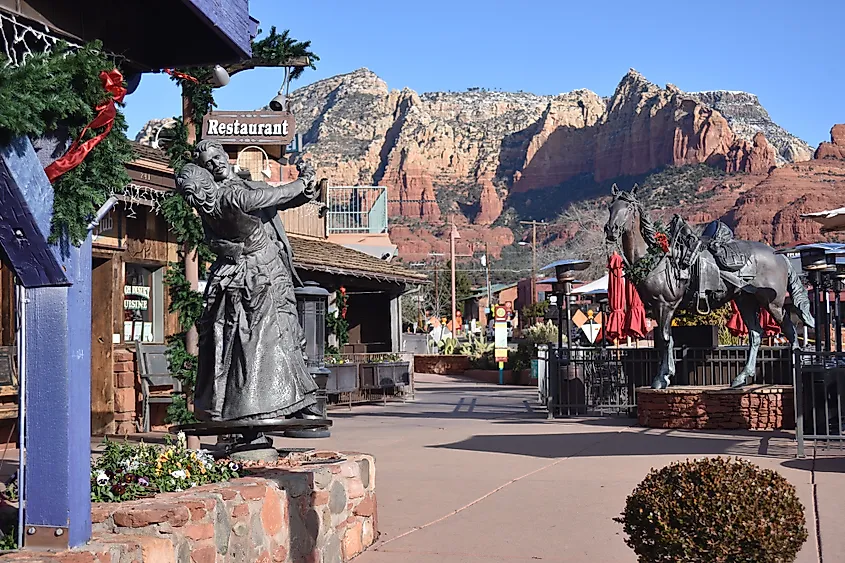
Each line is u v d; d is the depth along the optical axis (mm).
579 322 33750
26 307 4934
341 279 23875
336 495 7344
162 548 5094
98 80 4895
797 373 12203
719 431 15719
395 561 7348
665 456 12430
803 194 189500
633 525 5457
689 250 16797
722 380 17797
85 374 5020
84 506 4961
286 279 7941
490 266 139625
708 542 5129
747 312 17266
